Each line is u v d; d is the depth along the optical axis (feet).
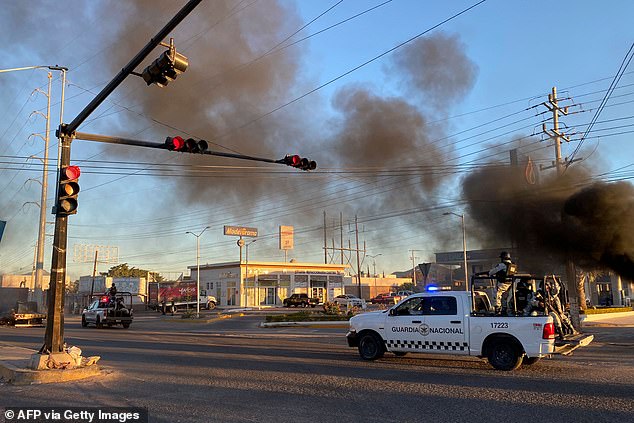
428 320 39.06
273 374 35.19
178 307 189.88
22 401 26.86
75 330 93.09
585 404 24.76
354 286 291.58
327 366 38.99
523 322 35.50
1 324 117.29
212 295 226.58
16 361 37.93
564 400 25.71
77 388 30.58
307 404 25.36
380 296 218.79
